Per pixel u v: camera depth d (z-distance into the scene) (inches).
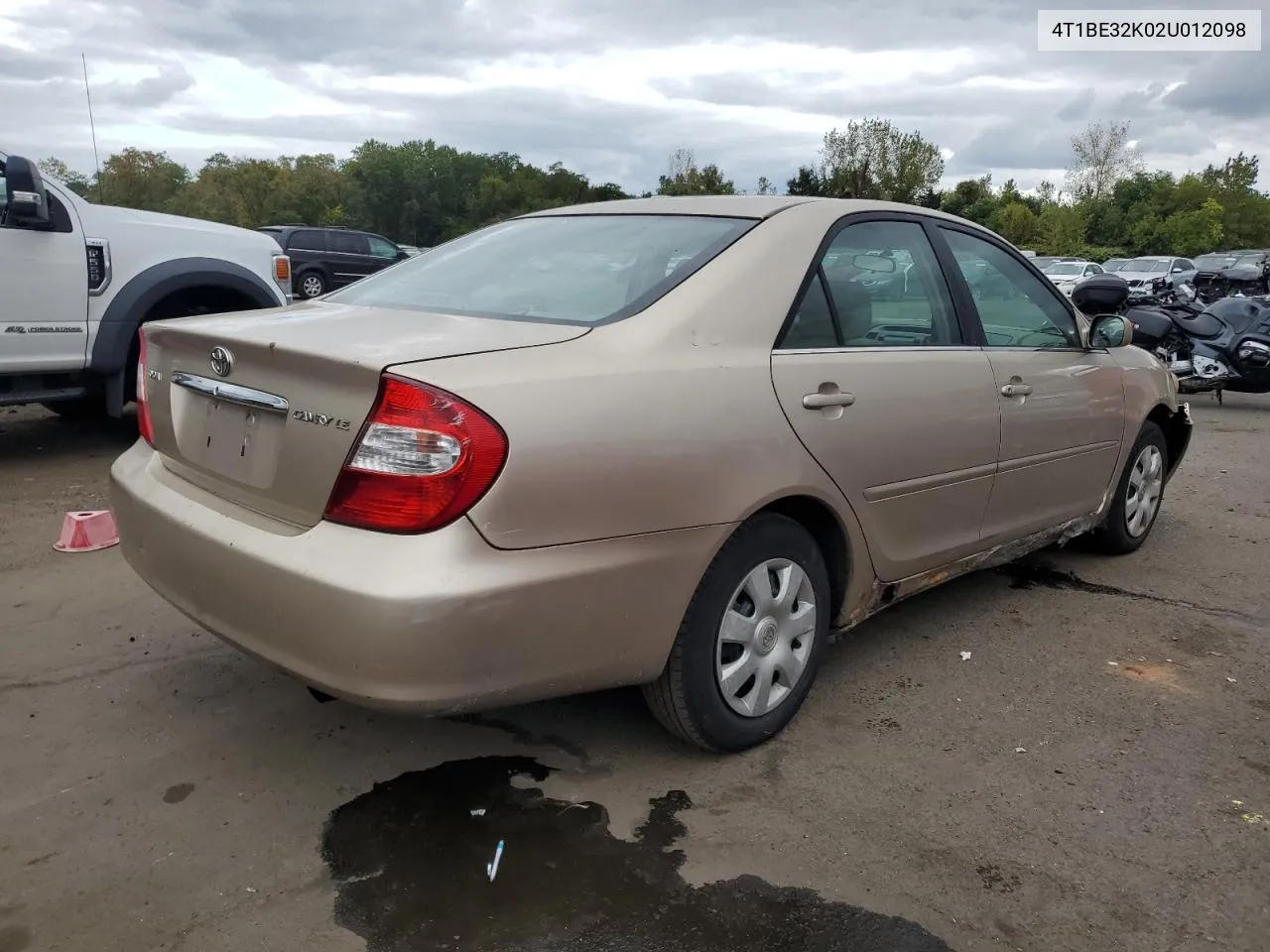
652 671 101.1
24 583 162.4
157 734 116.3
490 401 85.9
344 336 96.4
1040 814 104.3
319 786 106.3
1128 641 152.3
